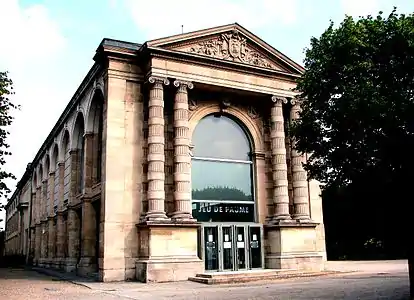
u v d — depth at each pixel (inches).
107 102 1203.2
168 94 1283.2
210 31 1295.5
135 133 1220.5
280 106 1371.8
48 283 1171.9
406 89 581.3
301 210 1344.7
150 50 1205.7
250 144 1400.1
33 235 2556.6
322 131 662.5
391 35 599.5
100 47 1226.0
